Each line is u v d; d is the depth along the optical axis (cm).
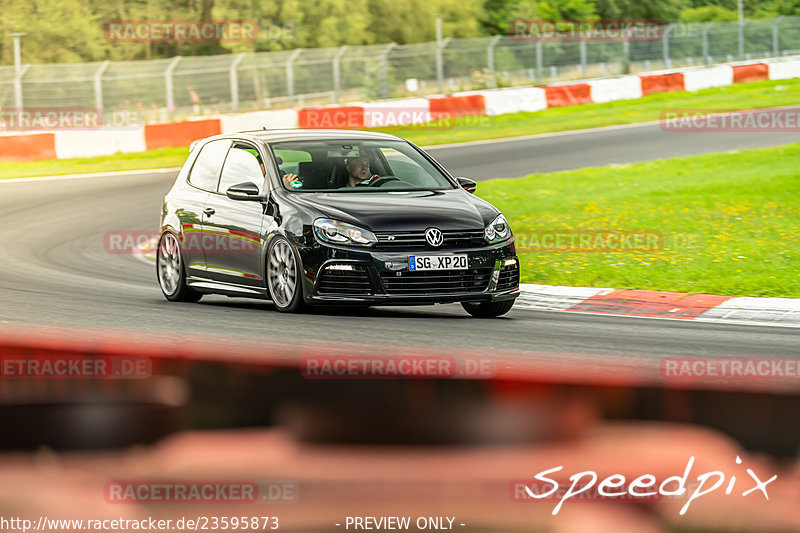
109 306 2995
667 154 7925
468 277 2702
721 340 2347
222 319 2620
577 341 2280
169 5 17388
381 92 13512
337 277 2633
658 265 3838
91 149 9300
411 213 2720
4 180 7812
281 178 2916
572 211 5231
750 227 4584
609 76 15812
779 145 8044
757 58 16988
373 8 19262
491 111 11675
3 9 16150
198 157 3353
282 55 13250
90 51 16550
